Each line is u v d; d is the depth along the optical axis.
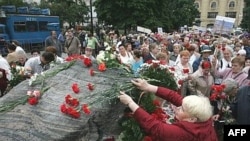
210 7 89.25
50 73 3.51
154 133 2.58
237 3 86.00
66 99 2.98
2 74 5.80
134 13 36.03
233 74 5.96
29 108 3.07
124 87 3.12
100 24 40.59
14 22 23.69
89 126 2.93
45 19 27.09
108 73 3.38
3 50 21.41
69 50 12.97
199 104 2.56
